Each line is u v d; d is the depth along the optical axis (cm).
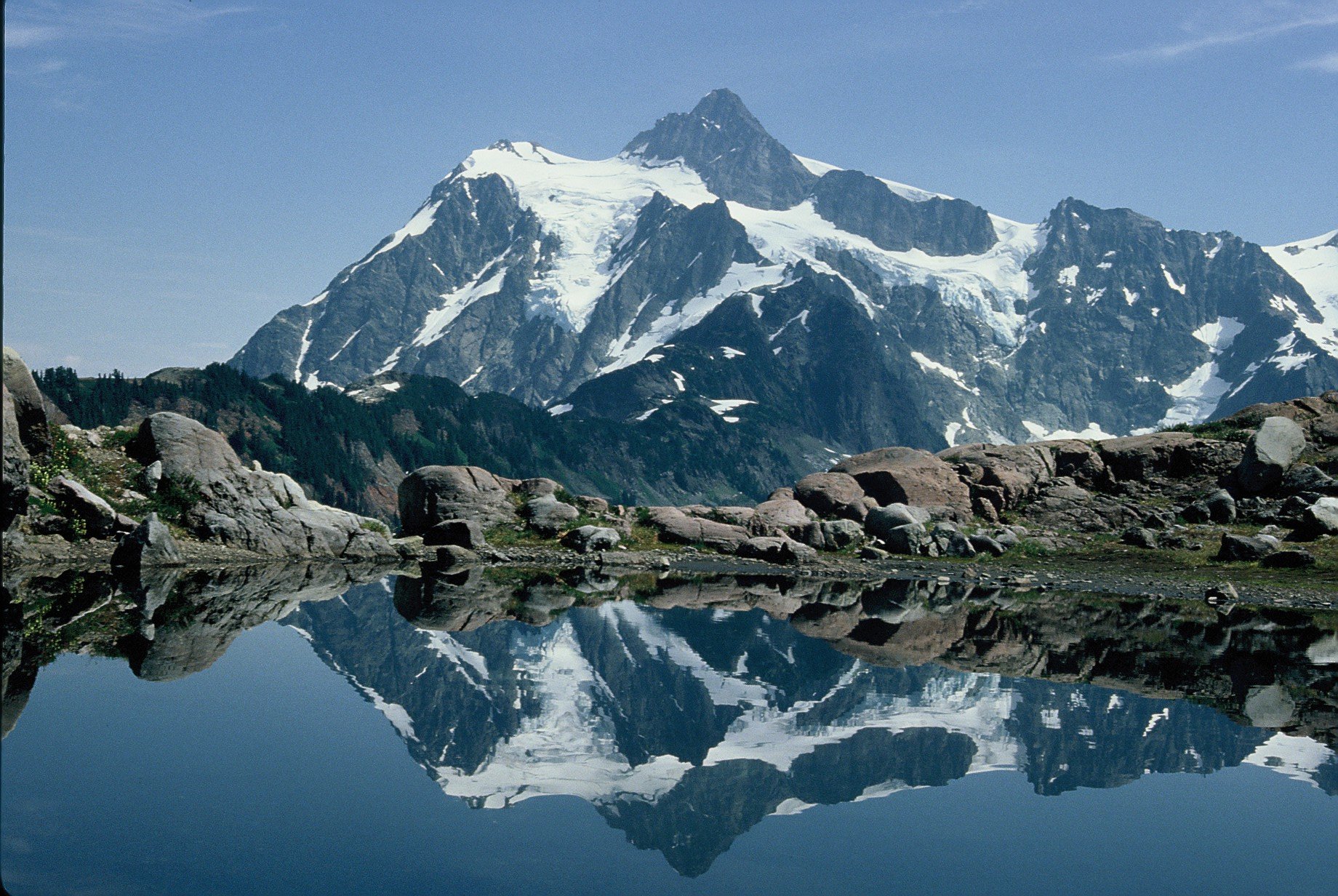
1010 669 2544
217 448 4616
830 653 2720
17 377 3875
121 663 2217
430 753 1708
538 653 2641
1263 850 1341
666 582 4322
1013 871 1255
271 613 3047
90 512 4012
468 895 1143
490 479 5522
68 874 1154
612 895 1152
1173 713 2111
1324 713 2120
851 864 1270
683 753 1764
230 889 1127
